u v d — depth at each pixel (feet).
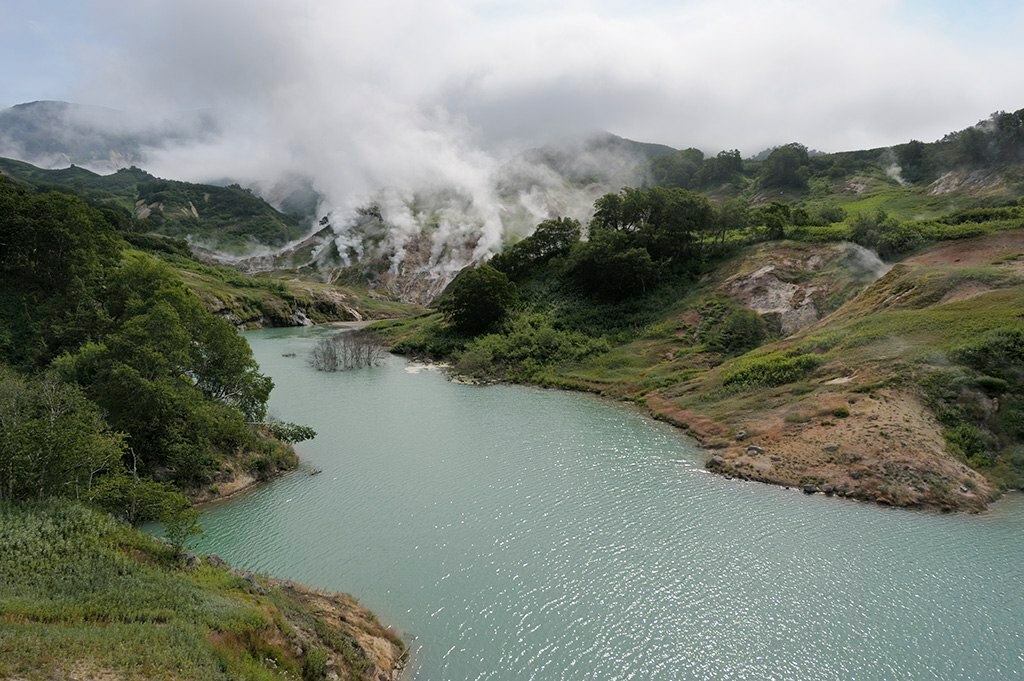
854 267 299.79
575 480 155.63
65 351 207.21
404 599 103.30
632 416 221.05
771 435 172.96
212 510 140.56
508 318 358.84
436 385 280.72
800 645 89.25
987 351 174.91
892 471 144.46
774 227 358.84
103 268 268.41
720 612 97.60
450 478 158.40
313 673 74.69
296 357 357.41
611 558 115.44
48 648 57.67
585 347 304.50
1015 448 152.56
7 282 240.32
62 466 101.91
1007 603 98.07
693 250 372.79
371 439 193.57
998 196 458.50
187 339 176.65
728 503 140.15
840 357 203.00
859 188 651.25
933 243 290.35
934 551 115.55
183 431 151.02
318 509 140.56
